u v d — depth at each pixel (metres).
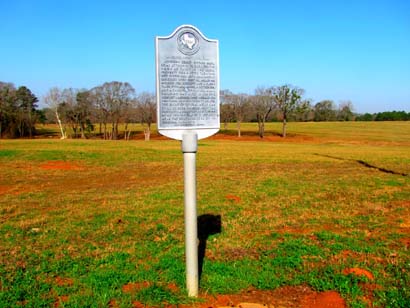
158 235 8.11
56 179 18.31
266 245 7.32
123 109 81.44
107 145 38.94
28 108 81.38
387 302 5.01
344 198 12.29
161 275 5.79
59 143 40.84
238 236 7.97
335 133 84.25
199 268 6.05
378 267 6.12
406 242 7.55
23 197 13.12
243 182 16.25
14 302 4.99
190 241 5.17
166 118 5.11
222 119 89.56
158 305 4.96
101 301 4.94
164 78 5.10
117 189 14.88
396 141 64.56
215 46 5.32
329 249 7.04
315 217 9.69
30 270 6.06
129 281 5.62
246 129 95.81
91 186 15.98
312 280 5.61
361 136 76.38
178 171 21.42
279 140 71.69
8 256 6.76
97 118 82.06
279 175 18.92
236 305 5.00
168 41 5.12
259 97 80.12
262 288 5.46
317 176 18.39
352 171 20.66
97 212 10.38
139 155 29.56
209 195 12.91
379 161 26.59
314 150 39.56
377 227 8.70
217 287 5.42
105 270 6.00
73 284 5.52
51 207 11.25
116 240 7.75
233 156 30.95
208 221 9.30
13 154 27.59
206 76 5.27
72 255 6.80
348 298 5.14
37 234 8.25
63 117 82.62
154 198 12.41
